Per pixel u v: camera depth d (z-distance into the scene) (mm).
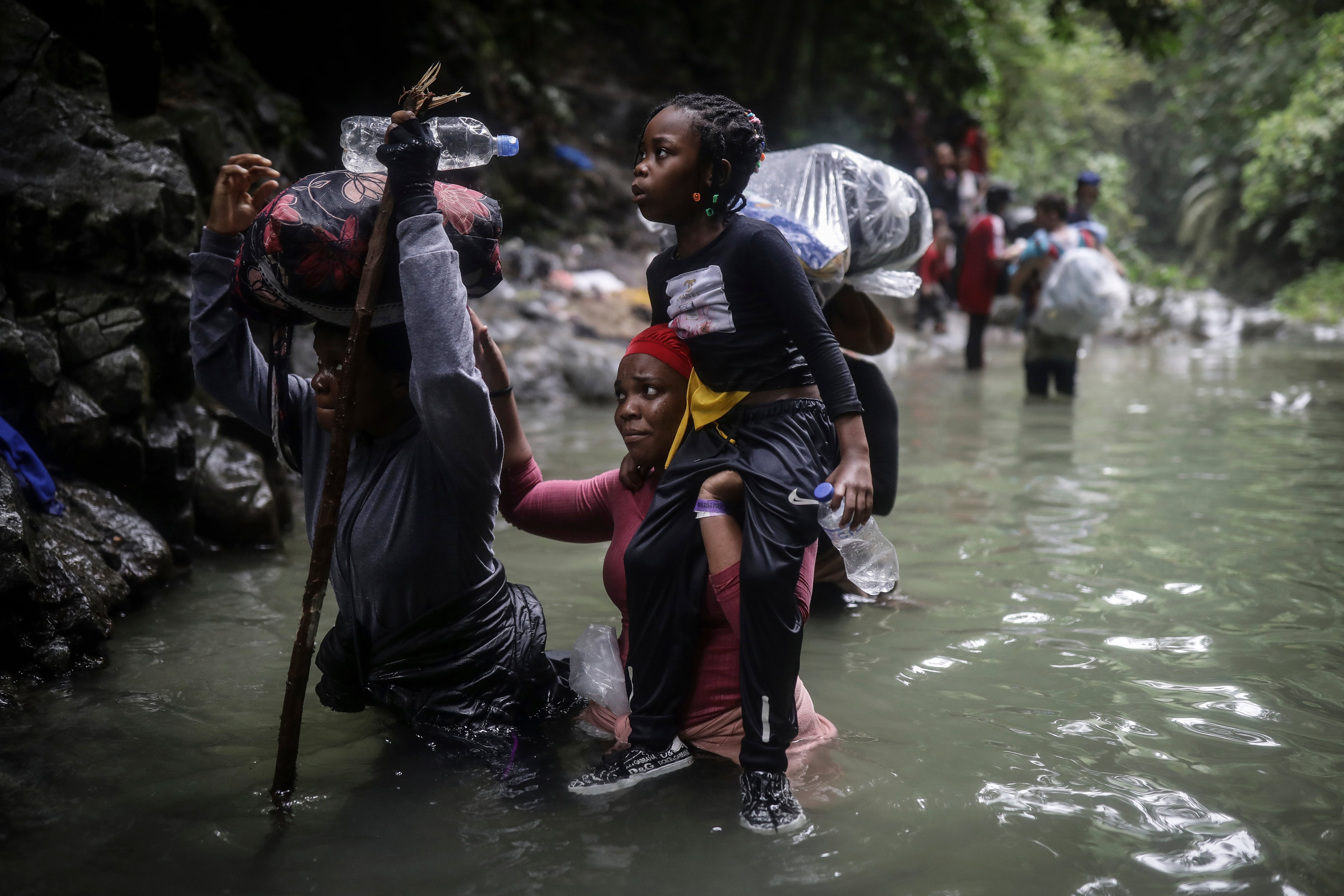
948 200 14531
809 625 3707
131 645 3451
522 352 8766
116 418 4027
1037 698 3074
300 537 4824
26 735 2803
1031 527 4934
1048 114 25328
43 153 4098
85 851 2258
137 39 4930
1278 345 14758
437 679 2861
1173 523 4957
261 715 2967
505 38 13438
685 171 2627
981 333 11328
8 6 4258
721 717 2725
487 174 11758
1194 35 26641
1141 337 15516
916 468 6270
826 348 2549
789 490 2545
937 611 3840
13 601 3121
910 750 2738
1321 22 23797
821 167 3600
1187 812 2410
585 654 2936
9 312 3889
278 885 2139
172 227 4305
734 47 17469
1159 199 30625
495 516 2877
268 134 7363
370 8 10539
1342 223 22609
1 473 3258
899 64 18641
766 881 2145
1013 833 2320
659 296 2844
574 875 2172
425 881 2152
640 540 2682
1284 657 3365
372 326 2633
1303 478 5906
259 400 2969
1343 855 2232
